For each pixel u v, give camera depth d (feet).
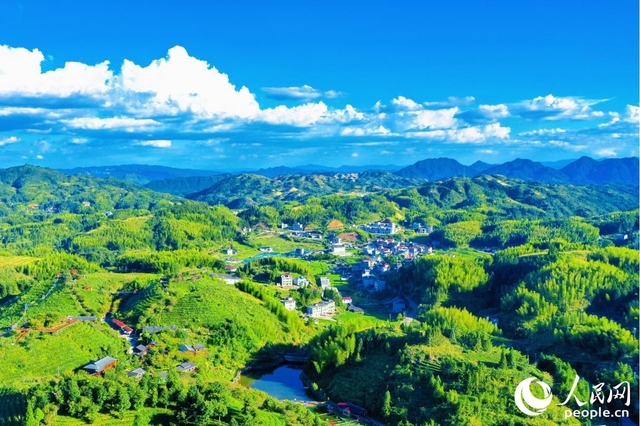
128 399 650.84
